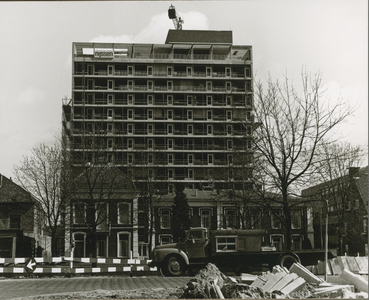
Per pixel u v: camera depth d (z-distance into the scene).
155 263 30.80
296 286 17.38
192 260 30.72
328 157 38.97
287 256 30.06
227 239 30.78
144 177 70.00
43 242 79.56
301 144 37.03
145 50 96.75
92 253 52.41
